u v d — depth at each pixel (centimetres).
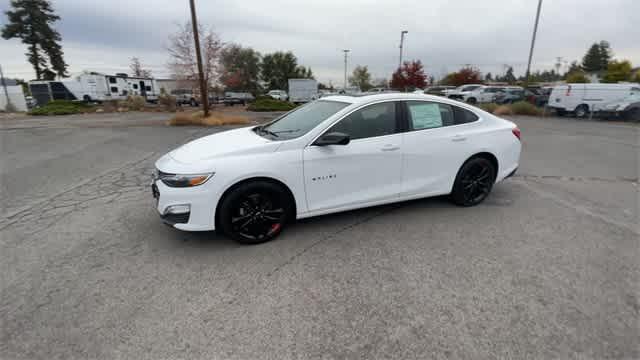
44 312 238
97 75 3519
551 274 288
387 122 374
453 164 414
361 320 231
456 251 326
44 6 4594
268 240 343
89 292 261
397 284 272
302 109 429
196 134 1163
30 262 305
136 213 421
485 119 439
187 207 305
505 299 254
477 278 281
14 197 482
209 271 290
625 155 815
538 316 235
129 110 2766
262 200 331
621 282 276
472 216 414
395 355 202
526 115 2027
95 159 739
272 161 320
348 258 312
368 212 423
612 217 416
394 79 3312
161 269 293
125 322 228
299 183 335
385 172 374
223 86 2461
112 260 308
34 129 1305
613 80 4288
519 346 208
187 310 240
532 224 392
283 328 223
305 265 300
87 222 393
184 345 209
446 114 411
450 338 215
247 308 243
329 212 358
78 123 1594
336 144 329
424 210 430
